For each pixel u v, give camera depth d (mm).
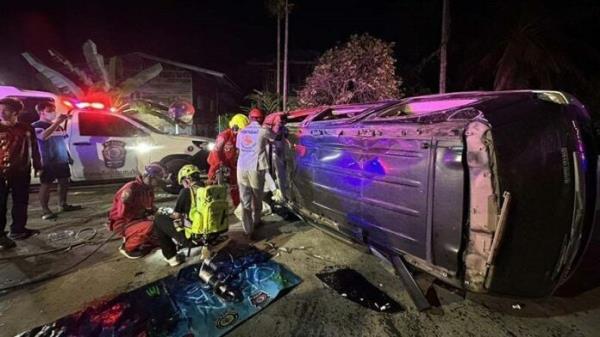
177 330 2076
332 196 3020
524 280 1952
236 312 2258
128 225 3164
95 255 3189
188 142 5633
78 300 2414
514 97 2014
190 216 2977
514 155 1808
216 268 2748
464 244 1987
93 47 10664
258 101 12750
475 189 1892
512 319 2160
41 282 2672
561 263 1916
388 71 8992
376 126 2488
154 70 10969
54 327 2102
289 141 3697
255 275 2750
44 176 4156
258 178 3549
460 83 13602
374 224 2584
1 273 2820
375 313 2242
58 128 4312
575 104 1920
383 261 2650
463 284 2068
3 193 3264
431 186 2084
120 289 2566
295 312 2268
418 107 2756
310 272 2826
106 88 10930
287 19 11867
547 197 1829
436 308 2283
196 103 14125
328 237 3611
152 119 12070
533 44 11242
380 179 2461
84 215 4418
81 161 5023
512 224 1847
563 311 2240
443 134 2008
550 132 1844
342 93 9055
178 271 2857
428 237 2146
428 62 13227
